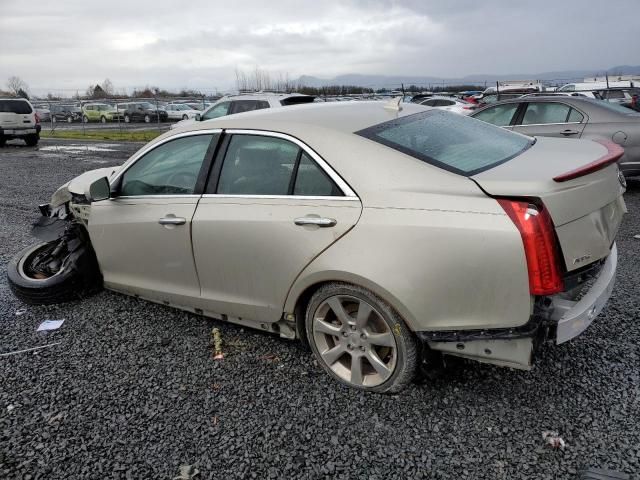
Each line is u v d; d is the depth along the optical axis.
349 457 2.52
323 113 3.29
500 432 2.62
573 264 2.48
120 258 4.02
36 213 8.26
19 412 3.01
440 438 2.60
